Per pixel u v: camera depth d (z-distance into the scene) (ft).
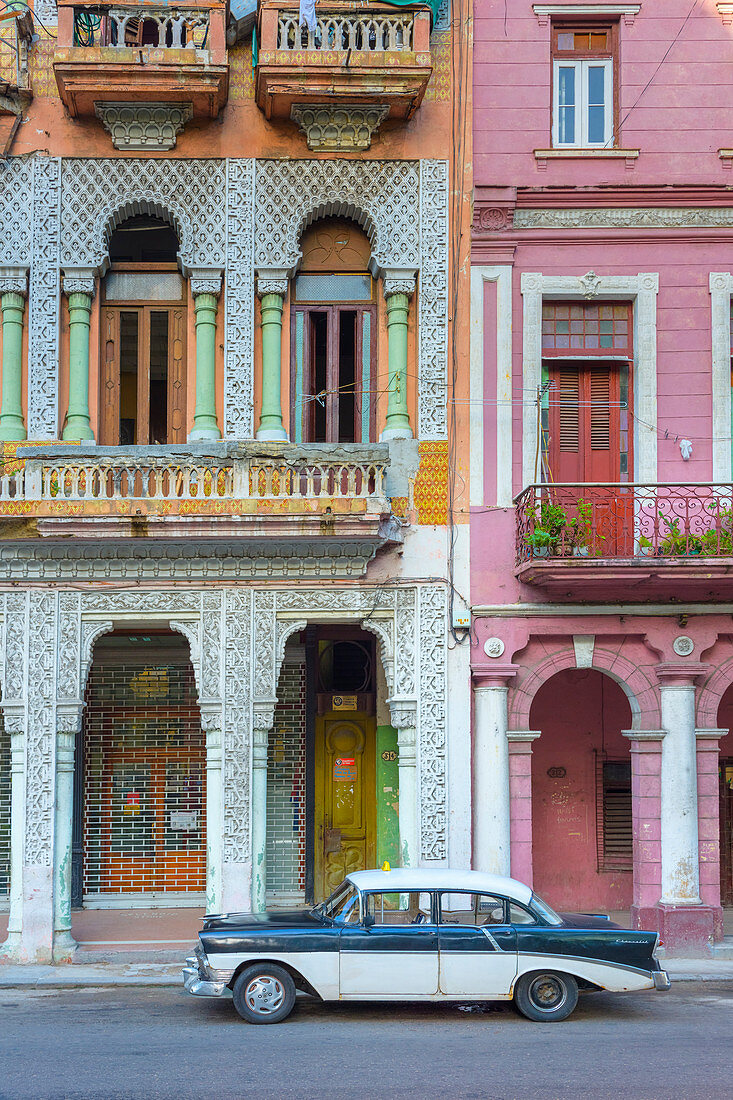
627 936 33.96
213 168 47.52
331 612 46.11
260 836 44.98
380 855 53.47
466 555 46.57
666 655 46.52
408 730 45.96
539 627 46.44
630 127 48.52
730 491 47.09
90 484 44.34
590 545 44.70
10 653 45.14
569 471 48.60
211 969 33.32
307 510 43.75
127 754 54.75
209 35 46.01
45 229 47.11
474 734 46.37
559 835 54.60
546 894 54.13
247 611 45.83
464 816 45.50
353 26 46.73
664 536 45.03
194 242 47.29
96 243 47.11
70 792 45.21
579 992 35.14
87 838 54.03
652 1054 29.50
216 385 47.50
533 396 47.37
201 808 54.75
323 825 54.65
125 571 45.52
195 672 45.60
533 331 47.62
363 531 44.09
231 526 43.70
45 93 47.57
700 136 48.47
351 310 49.03
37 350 46.78
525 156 48.39
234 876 44.55
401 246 47.65
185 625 45.80
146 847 54.34
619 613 46.42
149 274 48.85
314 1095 25.59
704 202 47.93
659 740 46.26
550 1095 25.66
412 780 45.75
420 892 33.96
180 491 44.83
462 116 48.32
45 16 48.01
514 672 46.03
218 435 47.14
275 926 33.99
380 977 33.22
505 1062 28.63
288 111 47.06
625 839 54.75
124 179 47.34
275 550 45.42
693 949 44.42
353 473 45.09
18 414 46.75
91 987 40.29
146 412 48.19
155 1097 25.48
